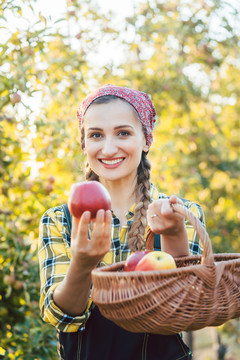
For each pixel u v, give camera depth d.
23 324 2.99
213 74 5.27
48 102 3.54
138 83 4.71
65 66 3.63
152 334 1.54
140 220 1.67
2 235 3.02
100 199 1.38
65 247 1.66
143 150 1.79
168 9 4.70
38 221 3.17
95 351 1.55
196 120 5.20
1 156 3.11
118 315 1.26
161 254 1.36
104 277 1.26
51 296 1.48
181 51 5.03
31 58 3.19
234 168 5.46
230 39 4.99
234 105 5.82
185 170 5.05
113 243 1.67
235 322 5.62
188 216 1.32
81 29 3.79
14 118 3.14
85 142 1.69
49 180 3.22
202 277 1.23
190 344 3.24
